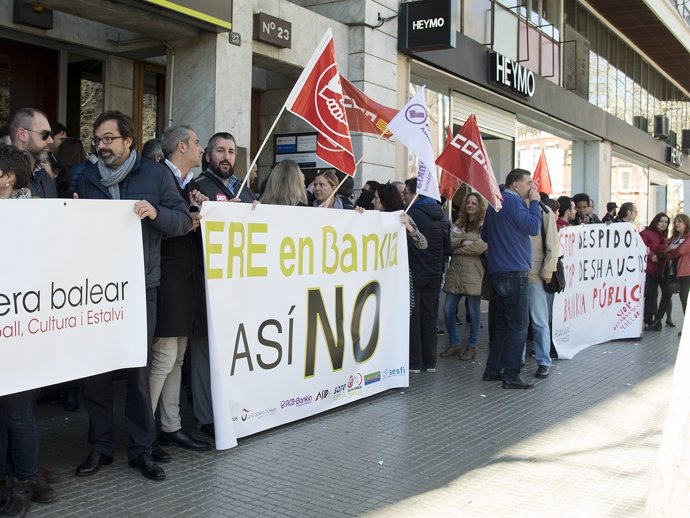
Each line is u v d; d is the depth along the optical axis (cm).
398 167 1041
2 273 325
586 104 1823
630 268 970
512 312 660
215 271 436
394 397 606
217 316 438
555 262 709
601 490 414
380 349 597
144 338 388
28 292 335
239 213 450
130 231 379
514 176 669
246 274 459
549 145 1811
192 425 505
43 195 402
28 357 337
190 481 400
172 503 370
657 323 1089
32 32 733
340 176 923
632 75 2416
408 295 622
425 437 500
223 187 496
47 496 363
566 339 839
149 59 864
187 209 411
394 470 433
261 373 475
